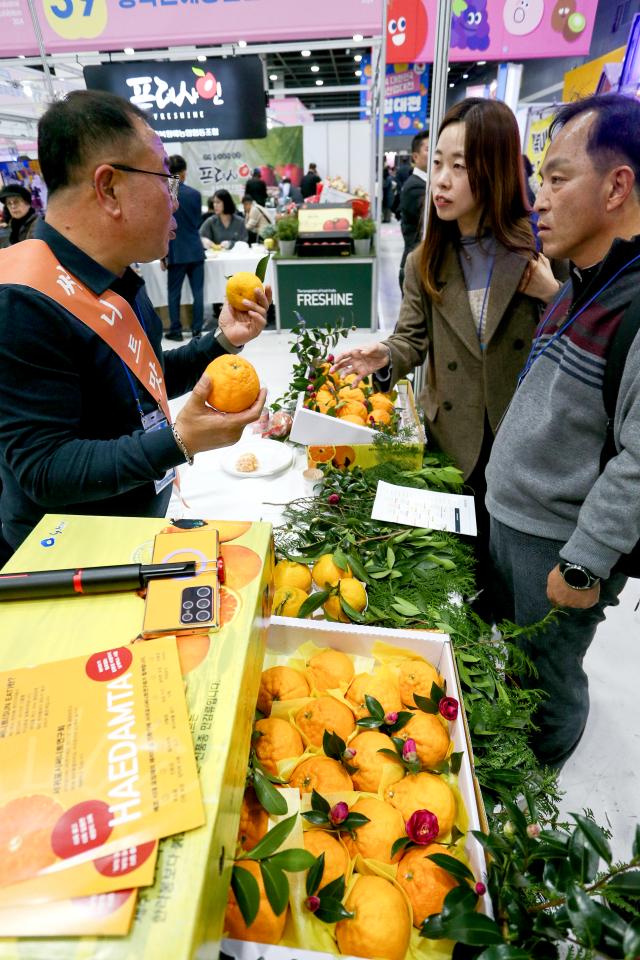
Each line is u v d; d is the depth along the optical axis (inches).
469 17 176.6
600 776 64.8
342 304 207.5
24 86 193.8
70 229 38.1
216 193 240.5
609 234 39.6
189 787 18.1
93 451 35.9
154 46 144.5
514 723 33.9
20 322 34.9
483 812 25.4
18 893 15.8
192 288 205.3
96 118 35.0
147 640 23.4
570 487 43.8
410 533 46.3
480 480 70.2
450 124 55.8
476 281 62.0
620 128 36.6
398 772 28.4
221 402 35.2
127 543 29.4
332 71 629.0
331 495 49.8
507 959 19.2
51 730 19.8
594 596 41.6
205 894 16.3
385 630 33.8
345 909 22.9
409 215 175.2
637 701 73.8
